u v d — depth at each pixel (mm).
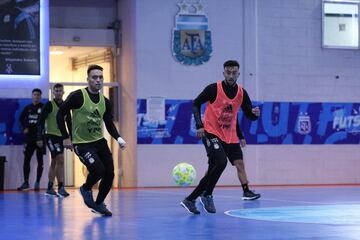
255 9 23297
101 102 11711
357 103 24297
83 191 11891
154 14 22453
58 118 11562
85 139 11656
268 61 23422
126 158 23062
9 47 21359
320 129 23906
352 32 24328
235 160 15523
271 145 23406
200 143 22750
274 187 21734
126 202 15180
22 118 20531
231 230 9617
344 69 24188
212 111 11977
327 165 23953
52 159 17531
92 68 11641
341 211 12750
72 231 9617
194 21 22766
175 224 10461
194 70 22750
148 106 22328
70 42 23234
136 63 22266
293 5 23703
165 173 22406
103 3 23891
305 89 23781
